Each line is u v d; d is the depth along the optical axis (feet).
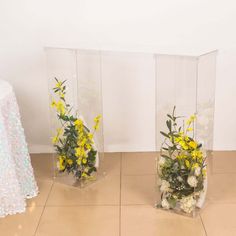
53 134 8.61
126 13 9.31
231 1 9.10
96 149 8.63
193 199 7.07
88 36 9.50
